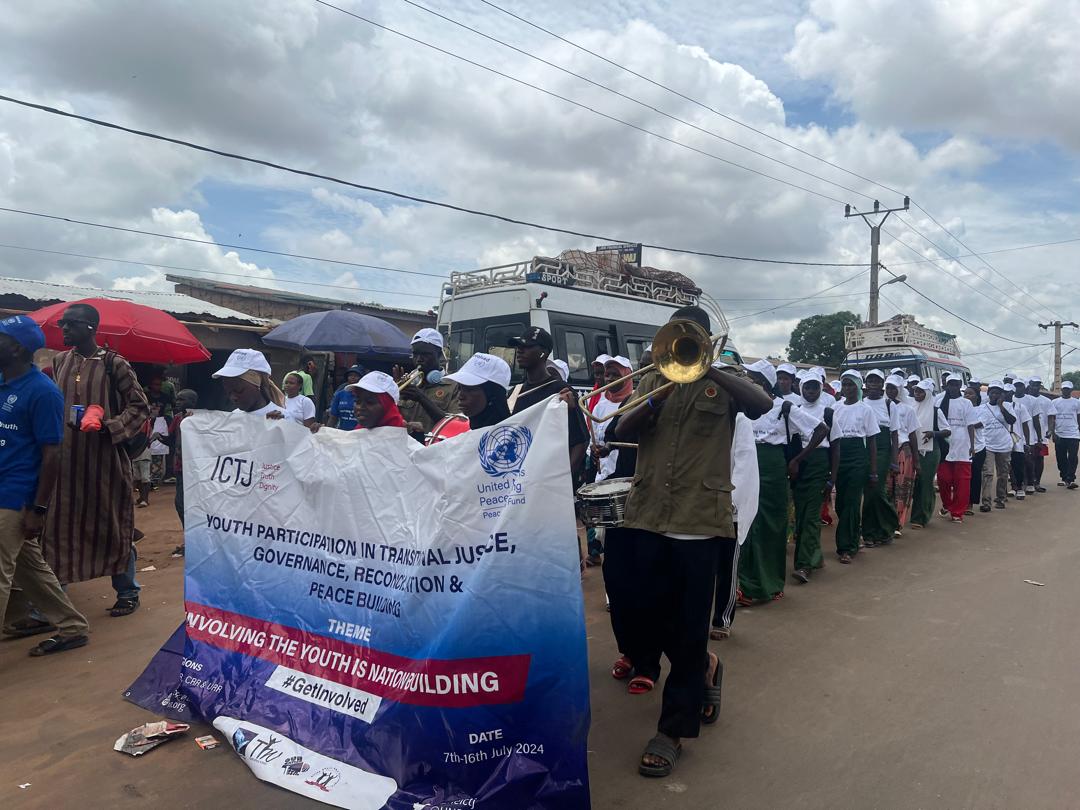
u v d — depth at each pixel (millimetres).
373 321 11773
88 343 5340
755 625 5531
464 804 2818
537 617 2977
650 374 3779
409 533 3275
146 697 3986
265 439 3826
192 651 3918
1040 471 13867
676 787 3270
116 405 5352
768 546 6051
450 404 5734
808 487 6754
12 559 4457
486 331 10656
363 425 4059
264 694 3562
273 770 3191
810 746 3654
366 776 3037
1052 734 3787
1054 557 7910
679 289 13414
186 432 4062
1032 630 5445
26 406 4445
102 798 3104
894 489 9430
